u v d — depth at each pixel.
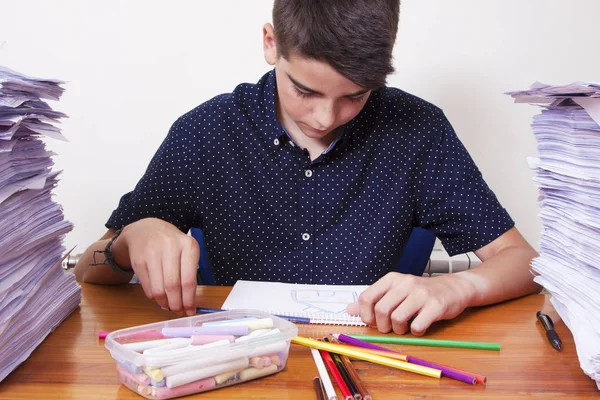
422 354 0.64
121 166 1.38
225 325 0.60
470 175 1.09
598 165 0.56
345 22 0.73
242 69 1.34
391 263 1.08
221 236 1.09
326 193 1.07
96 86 1.34
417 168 1.09
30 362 0.60
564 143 0.62
